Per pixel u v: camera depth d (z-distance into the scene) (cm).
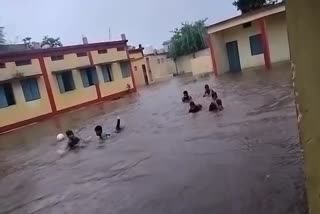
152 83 3906
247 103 1168
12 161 1123
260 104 1095
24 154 1202
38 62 2364
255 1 3100
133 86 3136
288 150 591
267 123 820
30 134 1708
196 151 732
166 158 734
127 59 3092
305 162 106
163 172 644
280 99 1098
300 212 378
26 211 625
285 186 453
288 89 1257
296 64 102
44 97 2369
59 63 2512
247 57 2708
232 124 902
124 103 2242
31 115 2262
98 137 1171
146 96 2392
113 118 1588
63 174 820
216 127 912
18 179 876
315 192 105
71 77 2592
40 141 1407
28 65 2297
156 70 4566
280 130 732
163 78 4391
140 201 532
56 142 1293
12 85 2183
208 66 3525
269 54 2511
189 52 4688
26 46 3048
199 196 495
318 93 99
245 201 443
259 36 2589
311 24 97
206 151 713
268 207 411
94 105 2600
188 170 620
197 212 448
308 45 98
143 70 4053
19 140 1577
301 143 106
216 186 514
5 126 2095
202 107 1301
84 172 789
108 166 788
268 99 1148
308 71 100
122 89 3008
